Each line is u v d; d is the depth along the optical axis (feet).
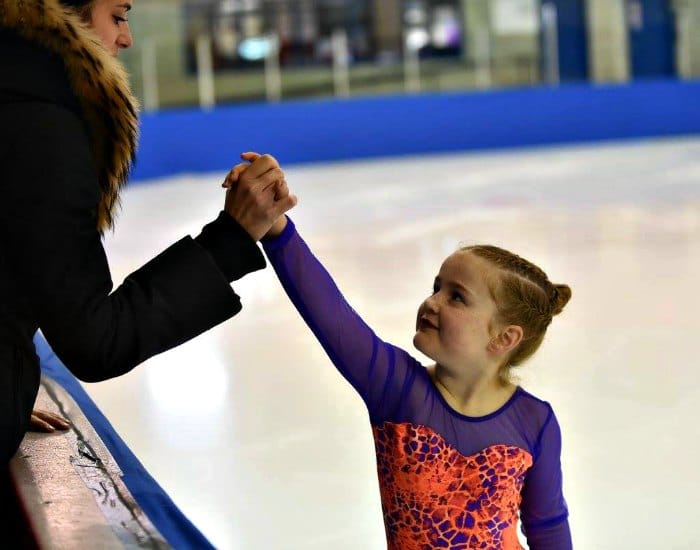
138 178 41.39
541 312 5.88
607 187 34.35
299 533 8.00
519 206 30.53
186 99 52.31
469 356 5.77
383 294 17.85
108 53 5.68
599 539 7.80
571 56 58.49
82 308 5.26
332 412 11.06
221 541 7.89
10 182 5.16
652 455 9.51
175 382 12.46
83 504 5.99
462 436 5.78
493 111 48.67
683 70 58.03
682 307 16.02
